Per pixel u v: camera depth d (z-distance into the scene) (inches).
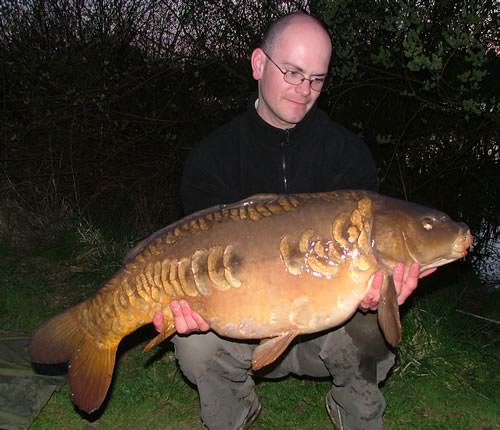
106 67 112.4
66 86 110.6
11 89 111.9
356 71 90.7
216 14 116.6
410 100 108.1
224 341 43.2
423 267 39.9
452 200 119.2
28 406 51.3
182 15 117.0
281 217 38.5
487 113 82.5
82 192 111.7
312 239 38.1
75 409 52.2
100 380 40.0
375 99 109.9
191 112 117.9
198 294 38.2
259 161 47.4
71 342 40.4
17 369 55.9
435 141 112.0
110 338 39.8
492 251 112.1
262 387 56.9
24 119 112.2
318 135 47.3
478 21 73.4
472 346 65.2
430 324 67.7
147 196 115.4
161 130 116.5
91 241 91.0
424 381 58.0
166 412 52.9
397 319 37.5
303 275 38.0
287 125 46.8
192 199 48.0
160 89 118.8
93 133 112.3
